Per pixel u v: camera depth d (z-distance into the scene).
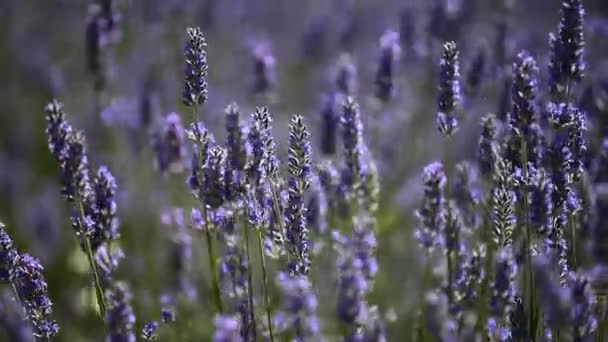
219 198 4.79
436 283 6.05
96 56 8.13
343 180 5.69
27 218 9.77
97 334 8.20
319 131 7.09
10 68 12.85
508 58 8.14
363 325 4.18
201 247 7.72
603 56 9.58
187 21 10.07
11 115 12.26
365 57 11.13
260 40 11.80
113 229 4.95
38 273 4.78
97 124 9.41
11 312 4.32
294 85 11.29
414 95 9.55
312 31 11.13
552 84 4.97
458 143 7.77
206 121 10.23
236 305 5.11
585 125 5.13
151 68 10.07
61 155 4.82
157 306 7.69
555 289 3.96
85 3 13.81
